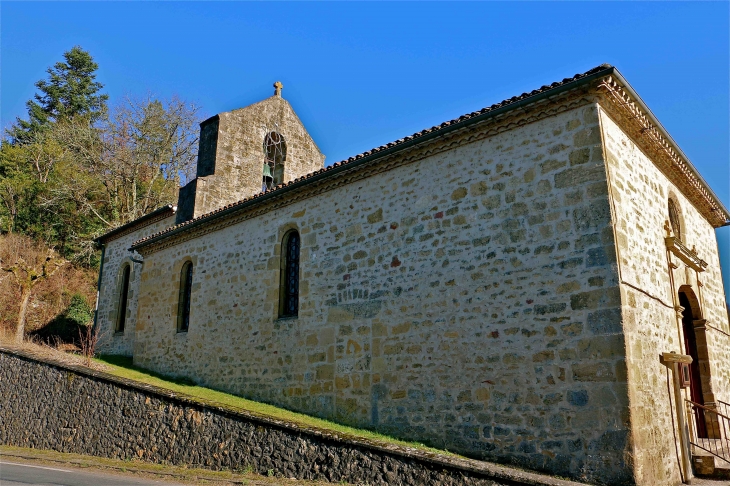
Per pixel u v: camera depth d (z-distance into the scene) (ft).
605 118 28.86
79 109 137.80
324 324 38.14
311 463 27.86
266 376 41.14
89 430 39.83
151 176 107.86
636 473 23.65
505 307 29.27
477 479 23.06
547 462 26.14
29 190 102.58
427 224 33.81
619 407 24.62
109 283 72.13
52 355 49.88
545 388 26.99
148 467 32.50
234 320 45.27
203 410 33.24
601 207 27.12
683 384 31.30
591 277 26.71
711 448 33.32
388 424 32.76
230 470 30.58
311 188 41.32
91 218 101.96
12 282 85.35
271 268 43.34
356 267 37.17
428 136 33.63
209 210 60.44
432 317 32.19
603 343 25.66
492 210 30.99
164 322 53.11
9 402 48.52
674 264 33.71
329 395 36.50
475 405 29.25
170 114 109.70
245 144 65.16
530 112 30.27
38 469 31.58
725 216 47.32
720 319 44.21
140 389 37.37
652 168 34.71
